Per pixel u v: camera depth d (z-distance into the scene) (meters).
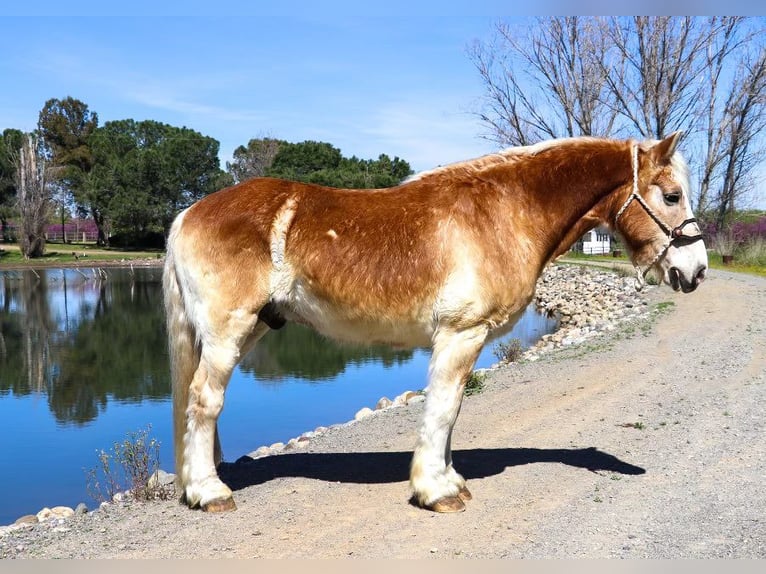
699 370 10.50
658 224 5.40
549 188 5.36
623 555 4.38
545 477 6.00
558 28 42.84
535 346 15.79
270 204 5.26
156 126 103.31
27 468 9.62
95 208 81.31
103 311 32.81
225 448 9.93
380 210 5.23
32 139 72.75
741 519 4.91
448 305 5.06
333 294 5.21
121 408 13.98
